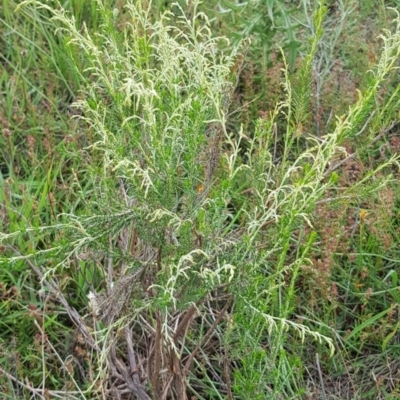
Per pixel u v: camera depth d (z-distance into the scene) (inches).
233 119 131.8
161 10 154.2
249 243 71.0
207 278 71.1
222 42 142.3
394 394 95.8
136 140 70.6
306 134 129.0
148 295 83.1
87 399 96.6
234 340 90.7
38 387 100.0
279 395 91.3
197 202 78.0
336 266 109.3
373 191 80.5
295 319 106.7
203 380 99.0
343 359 98.9
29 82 138.6
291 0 157.0
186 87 75.5
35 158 122.1
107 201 75.0
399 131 132.2
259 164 78.5
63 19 72.3
